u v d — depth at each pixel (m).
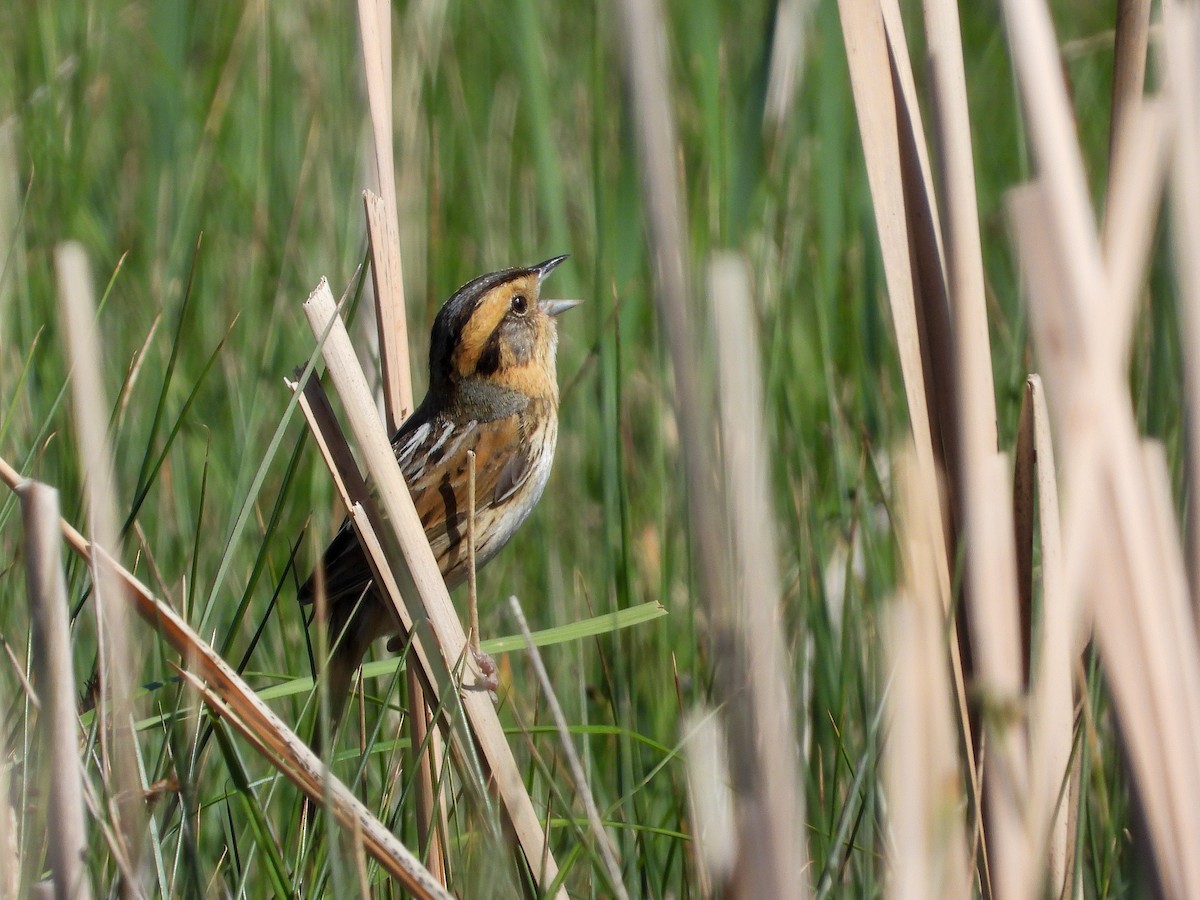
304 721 8.57
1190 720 5.20
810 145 13.48
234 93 14.48
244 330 11.94
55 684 5.79
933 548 6.54
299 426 11.28
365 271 7.73
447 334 10.15
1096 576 5.16
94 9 14.25
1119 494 5.10
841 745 7.75
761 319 10.28
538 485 10.49
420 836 7.70
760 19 14.19
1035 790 5.49
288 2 14.57
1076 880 6.62
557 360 12.87
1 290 9.66
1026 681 6.59
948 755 4.85
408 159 12.79
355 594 9.33
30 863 6.20
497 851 6.46
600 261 9.96
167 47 13.75
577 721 9.52
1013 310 9.98
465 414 10.18
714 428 4.74
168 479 10.39
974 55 15.63
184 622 6.21
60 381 10.01
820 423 10.93
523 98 13.98
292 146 13.70
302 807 7.13
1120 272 5.19
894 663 4.96
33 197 11.87
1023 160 8.30
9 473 6.05
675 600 10.14
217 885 6.91
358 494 7.60
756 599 4.53
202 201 12.73
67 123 13.16
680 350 4.70
